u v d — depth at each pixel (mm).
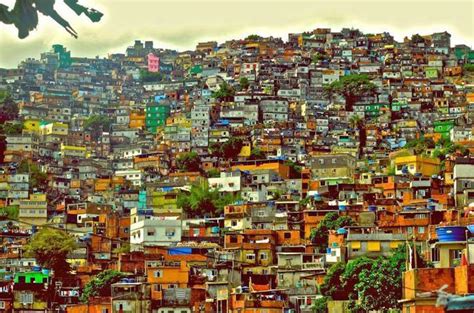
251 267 159250
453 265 68625
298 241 172750
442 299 31359
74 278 163250
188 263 156000
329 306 121125
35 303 145250
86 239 185000
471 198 175000
